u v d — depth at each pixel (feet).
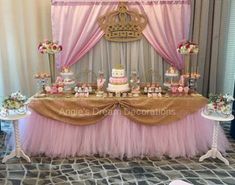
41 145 9.92
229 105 9.27
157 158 9.84
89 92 10.61
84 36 11.60
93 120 9.84
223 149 10.14
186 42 10.98
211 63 12.75
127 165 9.32
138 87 10.68
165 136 9.95
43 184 8.11
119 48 12.04
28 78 12.82
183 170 8.93
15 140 9.52
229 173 8.72
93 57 12.14
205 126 9.96
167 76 11.66
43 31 12.39
